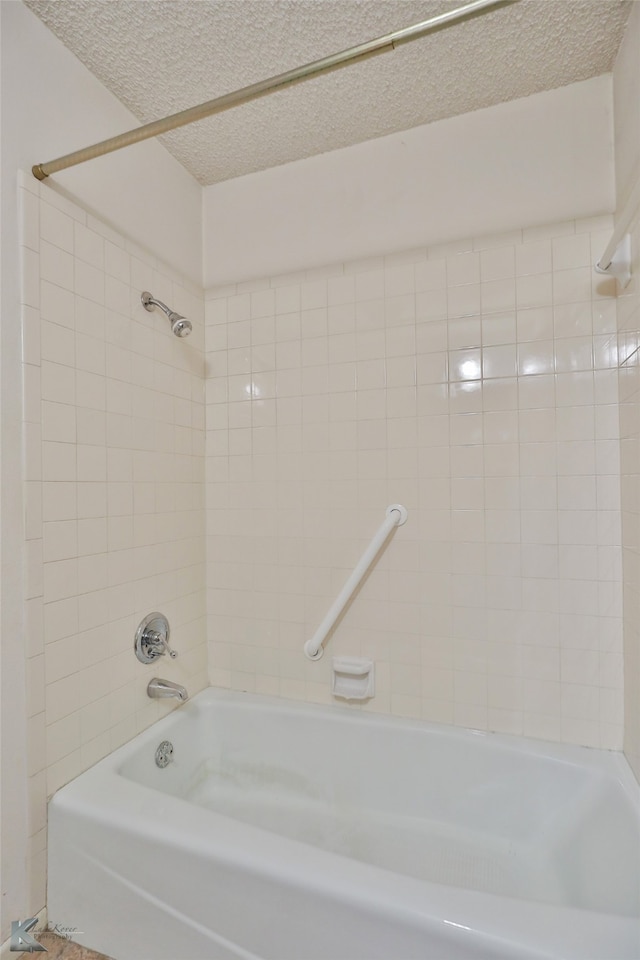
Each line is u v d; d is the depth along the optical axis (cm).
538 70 126
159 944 98
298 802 150
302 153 158
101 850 103
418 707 147
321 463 158
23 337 105
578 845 114
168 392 155
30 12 108
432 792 139
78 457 120
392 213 150
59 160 105
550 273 134
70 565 117
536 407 135
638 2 103
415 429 147
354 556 154
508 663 138
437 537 145
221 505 170
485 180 140
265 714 156
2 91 102
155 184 150
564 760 126
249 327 168
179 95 134
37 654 107
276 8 108
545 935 73
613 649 128
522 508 136
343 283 156
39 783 107
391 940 79
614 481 128
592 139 130
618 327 126
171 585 154
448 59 122
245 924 90
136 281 142
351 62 85
